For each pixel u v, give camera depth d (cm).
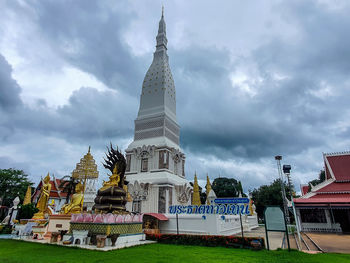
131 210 3516
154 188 3566
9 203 5525
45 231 2166
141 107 4906
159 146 4022
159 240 1900
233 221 2794
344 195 3167
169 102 4916
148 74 5181
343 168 3528
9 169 5619
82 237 1695
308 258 1247
